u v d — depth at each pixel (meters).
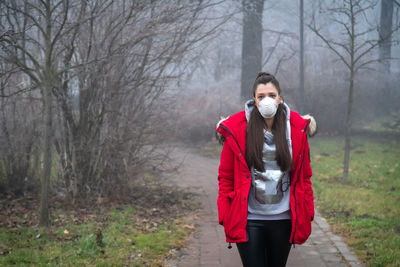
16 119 6.71
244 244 2.55
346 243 4.90
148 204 6.98
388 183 8.45
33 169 7.12
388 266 3.96
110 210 6.31
